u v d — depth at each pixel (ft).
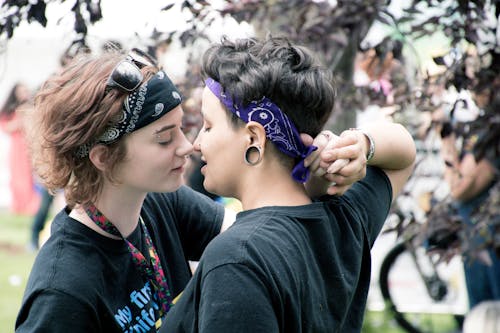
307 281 6.18
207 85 6.61
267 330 5.76
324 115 6.64
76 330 6.68
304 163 6.47
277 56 6.50
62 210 7.33
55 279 6.70
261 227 6.13
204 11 11.68
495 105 11.16
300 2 12.07
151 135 6.98
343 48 11.87
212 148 6.54
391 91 12.07
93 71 6.91
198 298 6.12
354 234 6.82
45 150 7.15
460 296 22.72
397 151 7.35
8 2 9.93
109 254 7.07
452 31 11.30
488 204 11.84
